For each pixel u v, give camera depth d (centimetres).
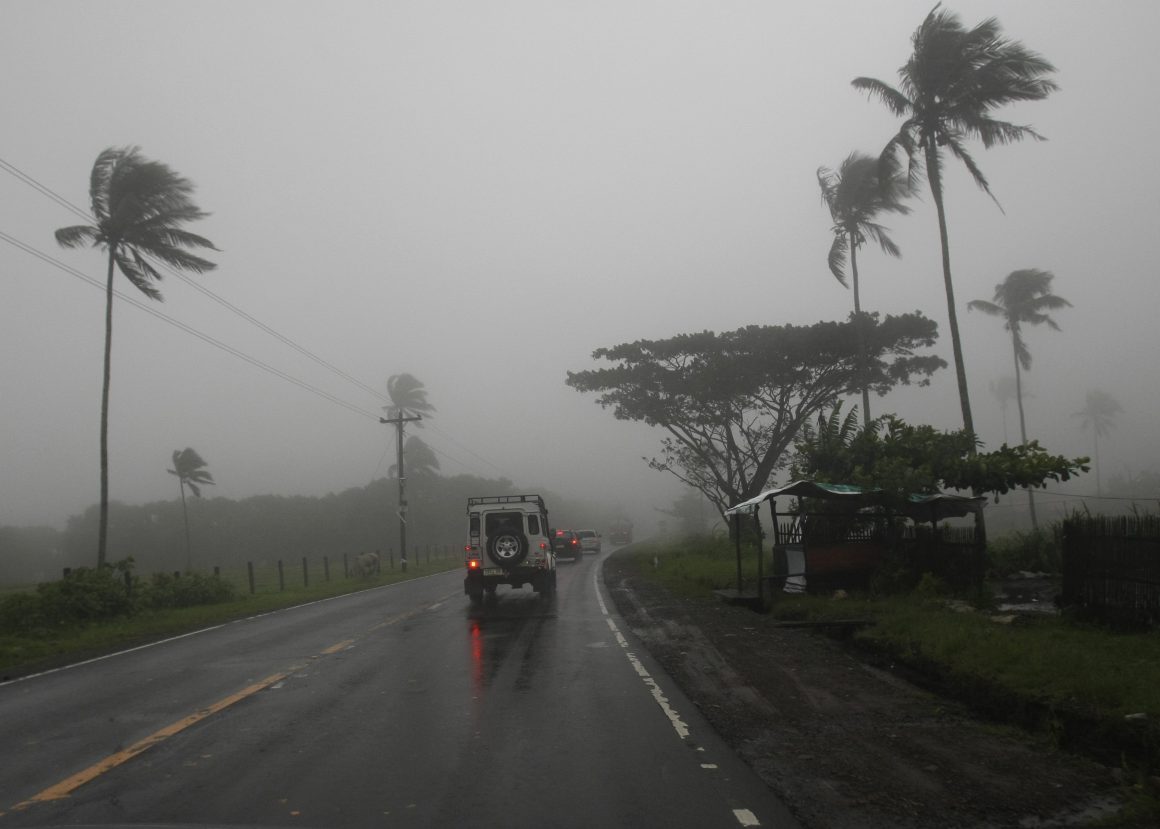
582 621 1670
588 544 5781
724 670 1084
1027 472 1581
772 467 3634
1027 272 4778
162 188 2650
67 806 587
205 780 642
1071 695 796
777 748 715
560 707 887
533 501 2136
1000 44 2289
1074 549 1263
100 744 770
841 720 809
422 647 1349
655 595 2189
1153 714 720
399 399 6731
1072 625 1178
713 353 3500
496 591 2481
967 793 593
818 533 1770
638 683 1017
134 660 1330
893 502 1614
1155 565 1098
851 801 579
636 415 3781
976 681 905
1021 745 716
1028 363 4875
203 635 1638
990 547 2077
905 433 1786
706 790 606
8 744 784
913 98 2395
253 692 998
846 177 3181
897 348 3438
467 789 612
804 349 3331
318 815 558
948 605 1435
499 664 1170
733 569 2703
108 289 2639
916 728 776
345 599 2420
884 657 1176
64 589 1917
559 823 541
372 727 809
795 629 1448
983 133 2339
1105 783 611
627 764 673
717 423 3641
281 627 1712
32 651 1489
